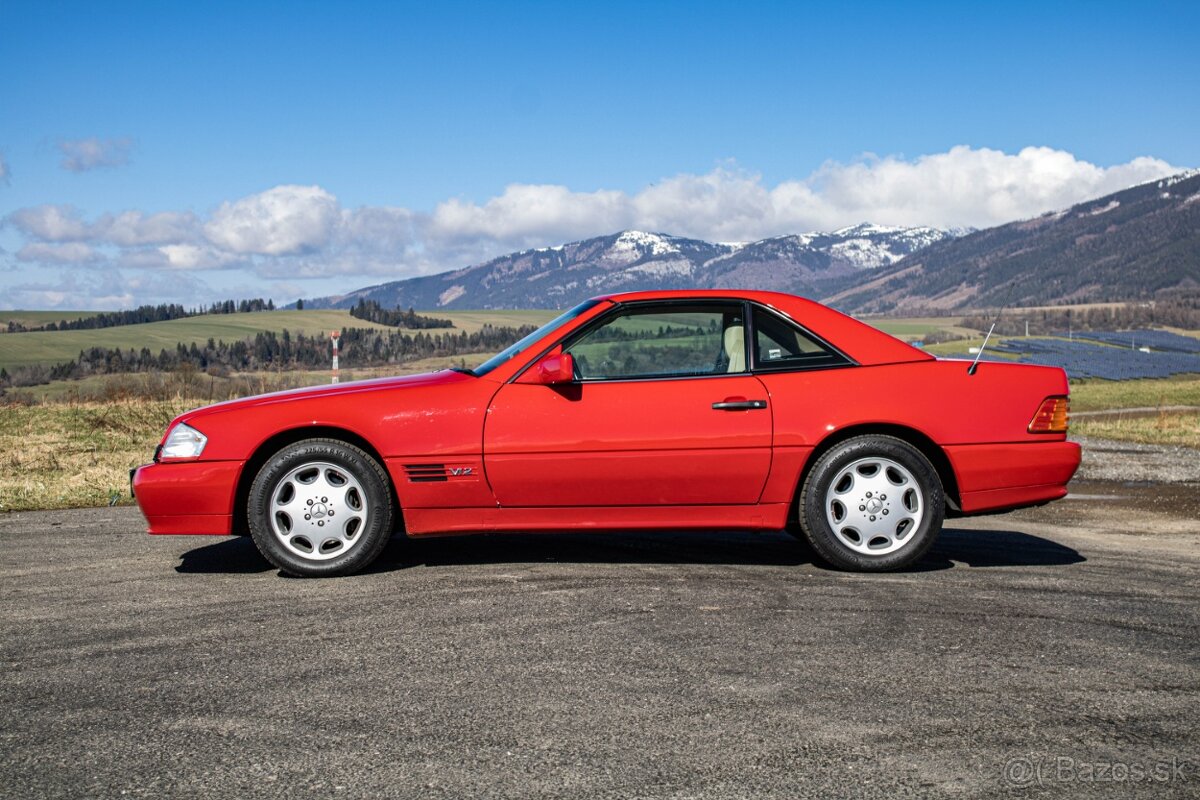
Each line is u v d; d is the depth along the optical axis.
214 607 4.53
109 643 3.96
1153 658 3.71
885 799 2.54
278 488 5.20
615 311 5.37
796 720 3.07
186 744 2.91
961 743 2.90
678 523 5.30
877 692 3.33
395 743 2.91
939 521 5.28
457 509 5.23
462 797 2.55
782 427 5.24
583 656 3.73
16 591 4.90
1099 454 13.59
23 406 20.00
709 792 2.58
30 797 2.57
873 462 5.27
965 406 5.36
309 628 4.15
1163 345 104.88
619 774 2.69
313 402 5.25
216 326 152.12
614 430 5.18
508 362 5.33
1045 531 6.99
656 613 4.34
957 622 4.21
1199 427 19.73
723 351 5.36
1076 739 2.93
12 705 3.25
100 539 6.47
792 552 5.84
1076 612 4.40
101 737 2.97
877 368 5.38
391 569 5.34
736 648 3.82
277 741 2.93
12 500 8.38
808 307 5.46
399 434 5.18
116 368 86.56
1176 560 5.81
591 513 5.28
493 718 3.10
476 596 4.67
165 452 5.27
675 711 3.15
